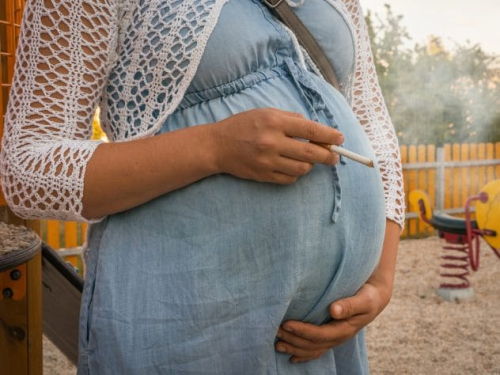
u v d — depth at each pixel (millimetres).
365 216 1288
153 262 1149
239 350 1158
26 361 2045
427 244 8352
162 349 1129
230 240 1139
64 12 1130
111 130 1243
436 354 4598
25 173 1117
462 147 9422
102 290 1161
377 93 1625
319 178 1203
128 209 1175
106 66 1182
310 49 1347
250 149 1080
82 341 1203
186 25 1146
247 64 1212
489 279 6500
